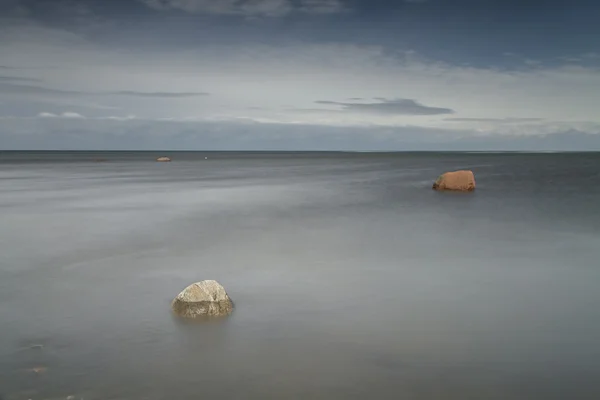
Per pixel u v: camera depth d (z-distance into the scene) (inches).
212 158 6850.4
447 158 6628.9
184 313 427.8
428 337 386.3
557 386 314.2
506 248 712.4
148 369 331.6
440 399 298.0
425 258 648.4
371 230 864.3
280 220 983.6
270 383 314.3
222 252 684.7
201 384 312.5
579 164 3954.2
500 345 373.1
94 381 315.3
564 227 888.9
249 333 391.2
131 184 1963.6
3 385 309.1
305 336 386.3
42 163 4330.7
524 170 2965.1
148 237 799.7
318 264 615.2
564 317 431.8
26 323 412.5
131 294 490.0
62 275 563.5
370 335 389.4
